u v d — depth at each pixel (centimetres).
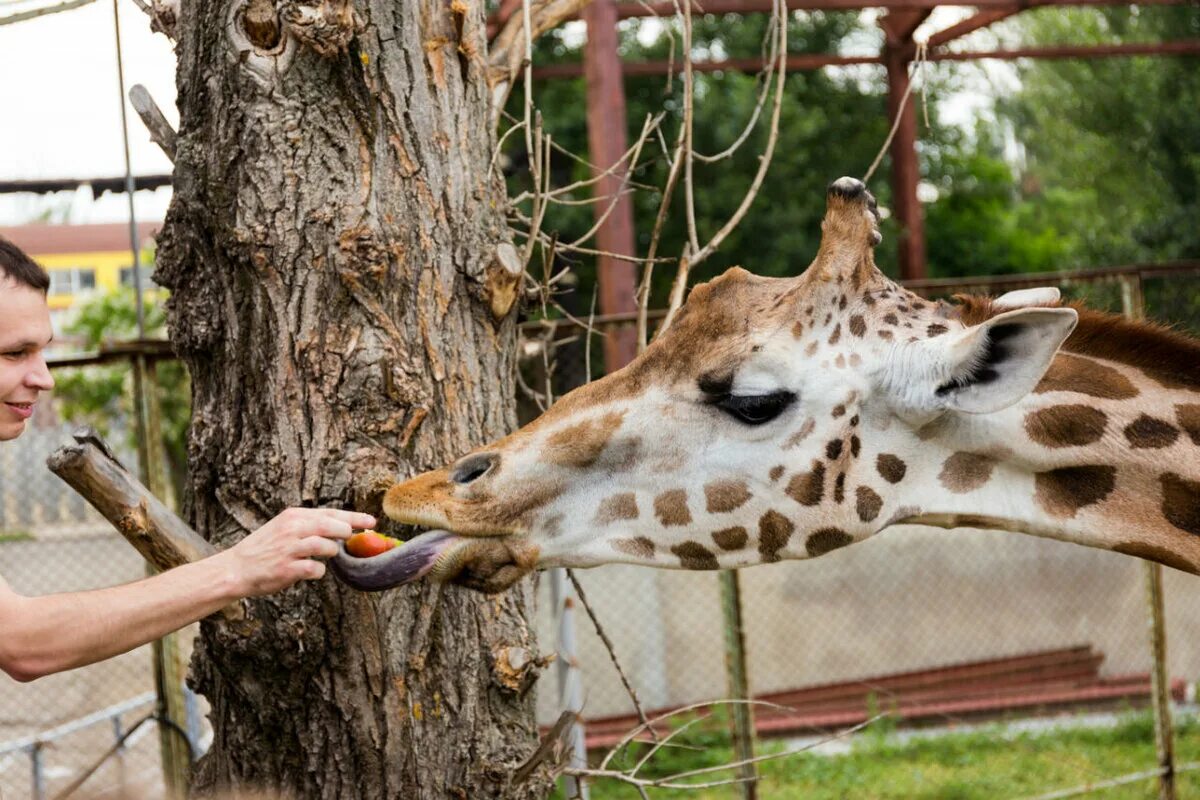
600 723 710
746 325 245
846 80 1595
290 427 241
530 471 240
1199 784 619
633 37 1502
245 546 209
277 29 241
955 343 236
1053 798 603
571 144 1416
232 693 252
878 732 713
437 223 252
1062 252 1659
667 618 734
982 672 779
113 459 225
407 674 245
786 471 245
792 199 1423
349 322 242
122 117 529
